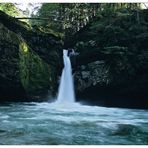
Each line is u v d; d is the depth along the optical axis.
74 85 21.56
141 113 17.06
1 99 20.58
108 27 21.20
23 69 19.73
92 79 20.91
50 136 9.47
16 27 21.78
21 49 19.91
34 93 20.28
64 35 26.12
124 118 14.25
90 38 22.94
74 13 30.03
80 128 10.76
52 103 20.55
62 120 12.45
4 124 11.15
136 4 24.88
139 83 20.52
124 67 20.42
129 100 21.42
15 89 19.66
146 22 21.66
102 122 12.11
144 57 20.31
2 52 19.22
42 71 21.05
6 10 27.44
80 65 21.66
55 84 21.97
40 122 11.77
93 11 29.02
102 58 21.03
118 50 20.16
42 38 22.73
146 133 10.39
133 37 20.91
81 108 18.66
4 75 19.31
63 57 23.25
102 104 21.52
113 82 20.52
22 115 13.76
